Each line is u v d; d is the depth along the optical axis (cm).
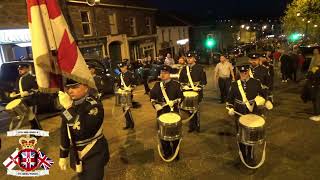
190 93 654
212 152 577
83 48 1866
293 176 465
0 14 1367
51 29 290
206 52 3119
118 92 758
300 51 1596
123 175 506
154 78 1686
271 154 550
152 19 2741
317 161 509
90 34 1919
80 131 336
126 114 756
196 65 733
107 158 363
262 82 741
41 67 287
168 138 483
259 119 462
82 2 1806
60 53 297
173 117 502
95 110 343
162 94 557
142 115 897
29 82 710
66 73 302
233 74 975
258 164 493
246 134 440
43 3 284
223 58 980
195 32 4209
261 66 755
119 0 2275
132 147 630
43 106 949
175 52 3291
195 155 567
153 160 557
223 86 986
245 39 5859
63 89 316
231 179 469
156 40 2808
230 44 4856
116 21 2191
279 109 861
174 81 565
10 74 991
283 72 1361
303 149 562
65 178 508
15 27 1426
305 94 783
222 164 523
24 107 711
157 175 498
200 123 772
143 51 2586
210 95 1169
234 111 533
